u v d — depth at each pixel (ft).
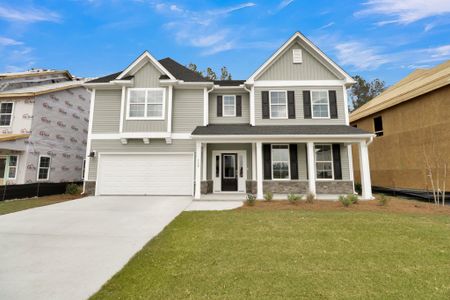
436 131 36.22
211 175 40.93
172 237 16.10
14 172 41.24
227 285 9.70
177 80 38.52
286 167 39.01
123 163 38.75
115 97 40.45
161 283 9.93
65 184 44.19
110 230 18.19
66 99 51.55
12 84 51.62
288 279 10.18
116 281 10.14
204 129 36.63
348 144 38.91
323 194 37.65
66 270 11.31
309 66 41.57
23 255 13.20
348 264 11.71
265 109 40.73
